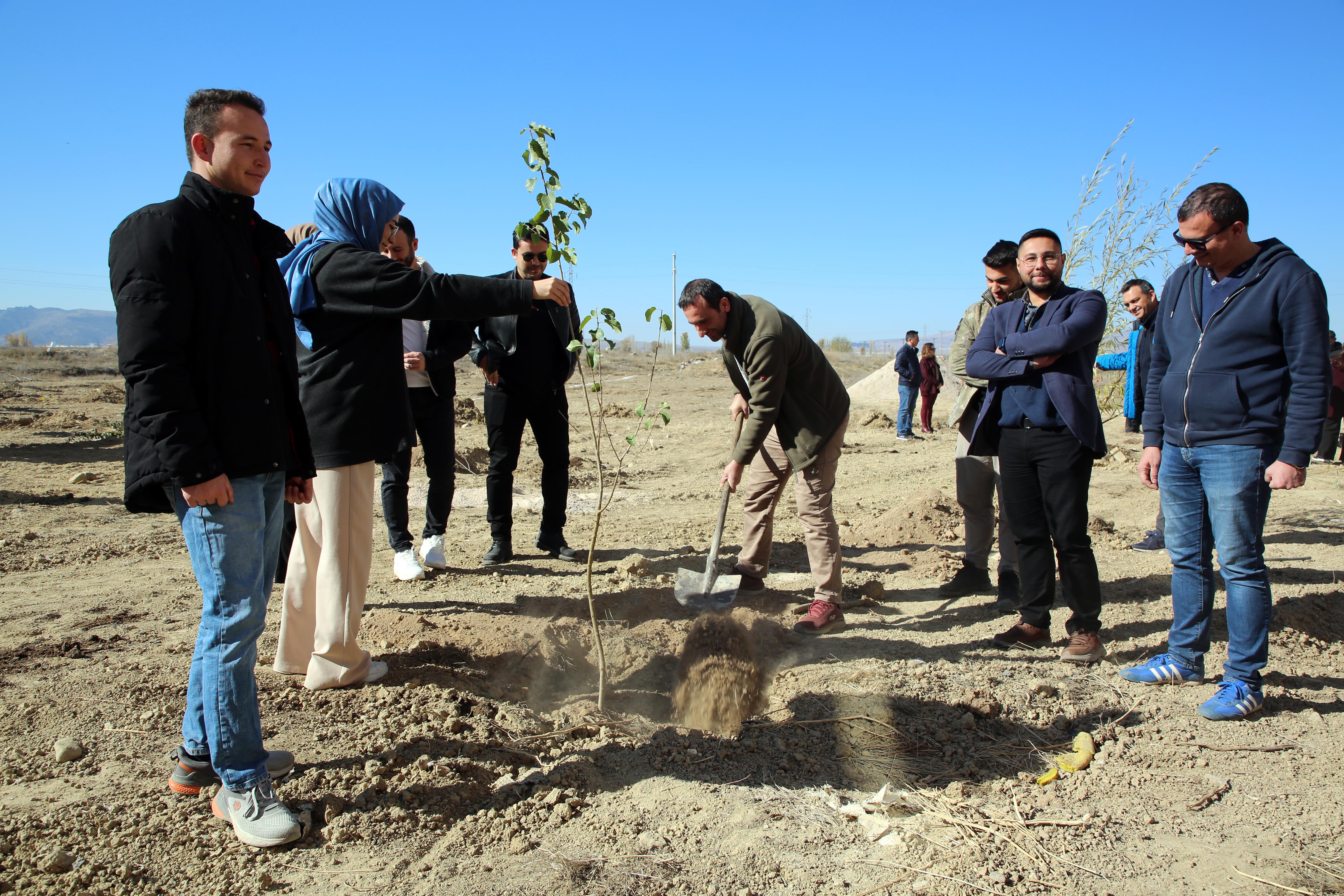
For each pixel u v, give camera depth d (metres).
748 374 4.28
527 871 2.44
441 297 3.07
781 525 7.23
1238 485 3.37
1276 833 2.63
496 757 3.10
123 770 2.92
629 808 2.79
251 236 2.59
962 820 2.71
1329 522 6.68
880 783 2.98
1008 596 4.76
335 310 3.22
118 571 5.70
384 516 7.59
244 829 2.51
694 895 2.35
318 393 3.33
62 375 30.66
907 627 4.61
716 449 12.48
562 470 5.94
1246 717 3.42
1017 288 4.39
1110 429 13.20
